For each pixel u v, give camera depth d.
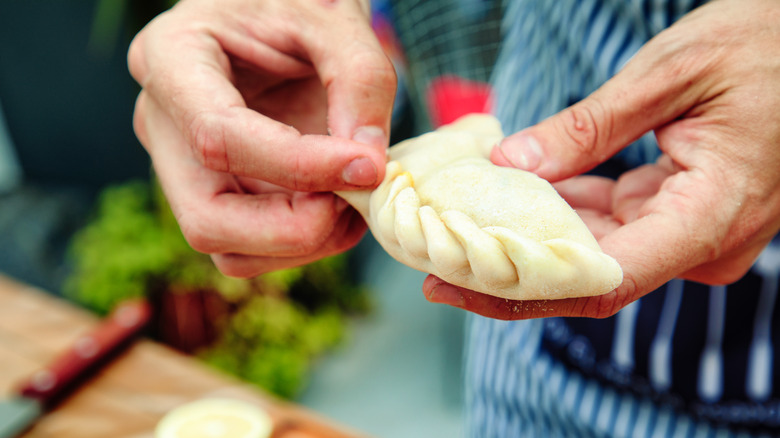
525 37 0.50
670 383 0.47
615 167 0.46
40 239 1.44
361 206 0.37
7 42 1.53
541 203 0.33
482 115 0.43
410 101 0.74
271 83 0.42
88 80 1.52
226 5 0.39
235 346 1.18
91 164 1.68
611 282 0.31
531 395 0.52
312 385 1.26
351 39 0.38
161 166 0.39
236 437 0.53
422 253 0.34
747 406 0.46
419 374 1.28
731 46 0.34
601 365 0.48
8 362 0.64
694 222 0.33
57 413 0.58
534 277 0.31
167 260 1.09
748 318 0.44
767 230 0.35
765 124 0.33
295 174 0.36
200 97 0.36
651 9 0.41
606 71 0.45
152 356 0.65
